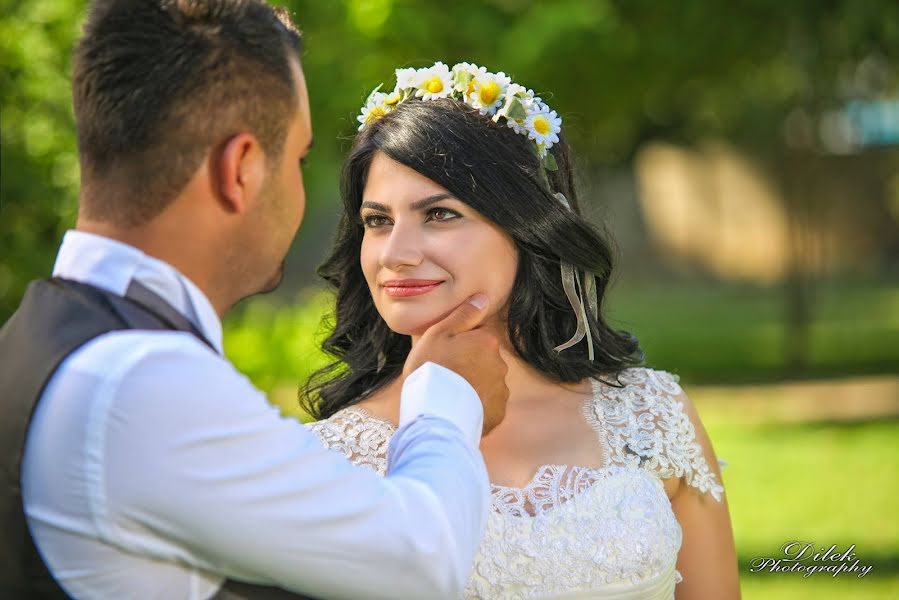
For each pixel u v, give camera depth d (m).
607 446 2.61
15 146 4.88
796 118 12.73
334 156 6.72
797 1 9.59
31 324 1.76
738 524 6.76
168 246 1.79
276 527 1.70
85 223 1.81
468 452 1.90
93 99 1.76
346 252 2.78
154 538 1.68
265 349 5.64
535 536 2.40
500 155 2.53
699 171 21.08
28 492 1.68
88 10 1.80
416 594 1.77
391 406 2.69
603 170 15.80
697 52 9.70
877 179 19.58
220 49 1.77
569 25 7.38
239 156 1.79
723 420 9.88
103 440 1.64
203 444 1.67
